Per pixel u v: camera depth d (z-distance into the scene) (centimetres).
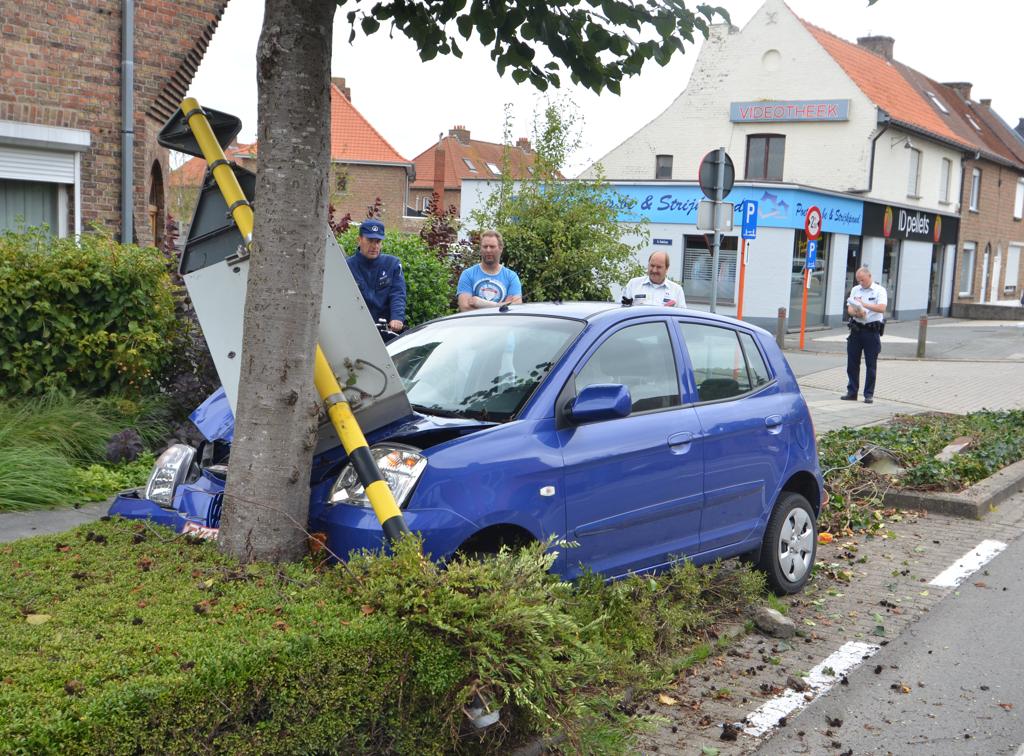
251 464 422
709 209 1134
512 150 1464
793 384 661
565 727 380
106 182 1320
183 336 935
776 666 533
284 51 420
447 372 535
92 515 697
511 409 489
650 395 545
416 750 355
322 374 450
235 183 478
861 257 3488
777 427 624
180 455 496
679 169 3759
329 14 428
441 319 605
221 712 300
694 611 542
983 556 770
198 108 497
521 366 515
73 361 852
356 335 466
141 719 282
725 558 594
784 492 645
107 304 867
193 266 488
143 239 1374
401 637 346
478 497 435
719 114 3653
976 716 477
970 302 4606
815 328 3189
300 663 320
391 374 471
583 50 532
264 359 422
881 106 3431
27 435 774
